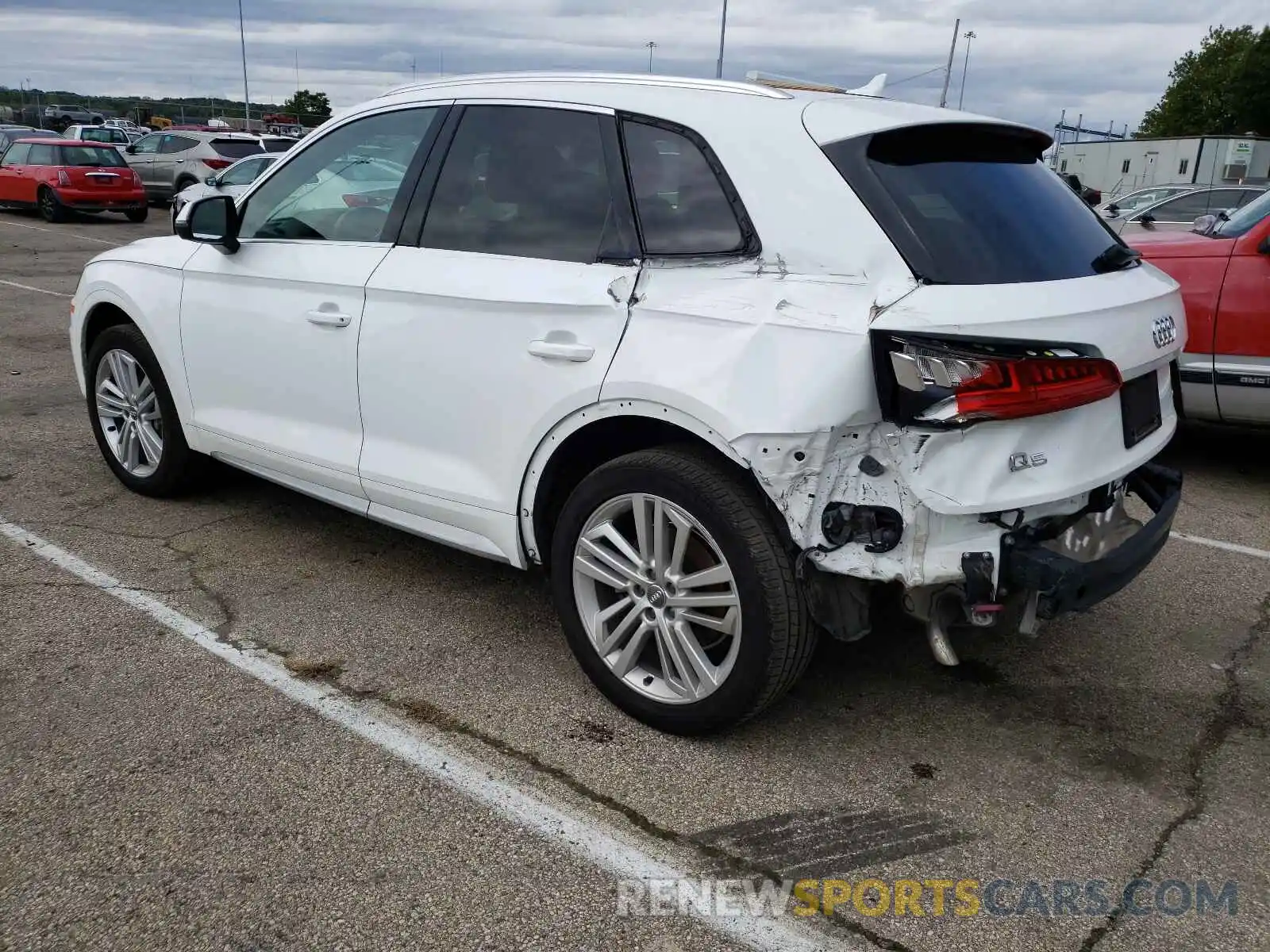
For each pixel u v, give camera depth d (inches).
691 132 120.1
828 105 119.3
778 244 111.8
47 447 228.2
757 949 92.4
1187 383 222.8
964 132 123.9
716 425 108.3
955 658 109.0
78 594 156.0
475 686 134.3
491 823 107.5
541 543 134.0
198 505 195.3
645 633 123.2
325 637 146.1
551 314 123.5
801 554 108.1
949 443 102.4
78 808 107.3
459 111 142.2
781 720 128.6
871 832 108.1
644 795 113.1
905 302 102.6
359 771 115.3
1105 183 1381.6
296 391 156.9
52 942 90.5
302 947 91.0
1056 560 104.8
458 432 135.9
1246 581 175.9
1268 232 212.2
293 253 156.1
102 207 779.4
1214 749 125.7
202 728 122.3
